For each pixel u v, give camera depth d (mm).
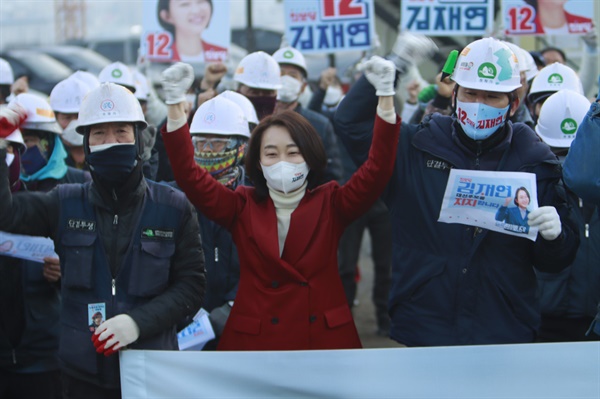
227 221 4309
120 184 4184
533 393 3961
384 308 8641
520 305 4258
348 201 4254
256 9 19484
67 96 6941
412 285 4340
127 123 4199
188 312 4262
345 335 4230
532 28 8336
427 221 4301
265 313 4176
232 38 18734
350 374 3971
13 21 24922
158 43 8820
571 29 8266
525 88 6672
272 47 18422
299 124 4227
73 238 4195
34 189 5551
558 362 3955
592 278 5102
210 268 5203
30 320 5074
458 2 8148
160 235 4219
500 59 4125
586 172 3932
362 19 8352
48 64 19719
